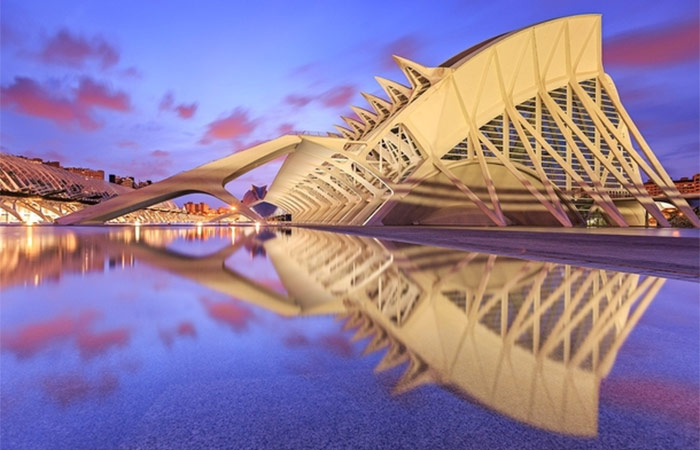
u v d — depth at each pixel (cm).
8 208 5312
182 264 1015
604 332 409
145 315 484
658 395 262
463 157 4116
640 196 3619
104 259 1105
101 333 407
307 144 3781
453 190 4041
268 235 2628
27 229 3183
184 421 230
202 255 1256
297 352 351
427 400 256
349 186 4544
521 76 4147
